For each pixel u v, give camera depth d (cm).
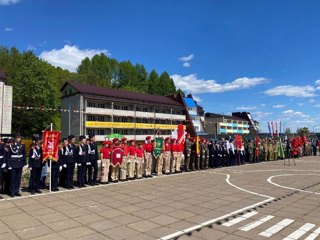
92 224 688
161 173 1524
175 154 1620
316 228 680
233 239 605
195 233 636
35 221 707
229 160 2047
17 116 5059
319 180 1398
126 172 1348
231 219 741
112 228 661
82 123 5200
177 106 7206
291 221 731
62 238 597
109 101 5722
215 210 825
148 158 1467
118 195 1009
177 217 752
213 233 638
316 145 3356
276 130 2564
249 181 1348
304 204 909
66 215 758
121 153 1293
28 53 5284
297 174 1611
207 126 9100
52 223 693
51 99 5362
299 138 3031
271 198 986
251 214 788
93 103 5603
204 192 1077
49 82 5353
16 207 836
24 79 5056
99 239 594
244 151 2245
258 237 618
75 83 5666
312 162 2367
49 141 1046
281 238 614
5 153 983
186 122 7369
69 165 1124
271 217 763
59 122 5972
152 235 620
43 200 924
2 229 648
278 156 2559
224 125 9612
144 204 884
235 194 1048
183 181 1327
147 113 6400
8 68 5625
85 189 1112
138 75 9912
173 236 615
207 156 1852
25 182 1241
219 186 1207
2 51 6034
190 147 1720
